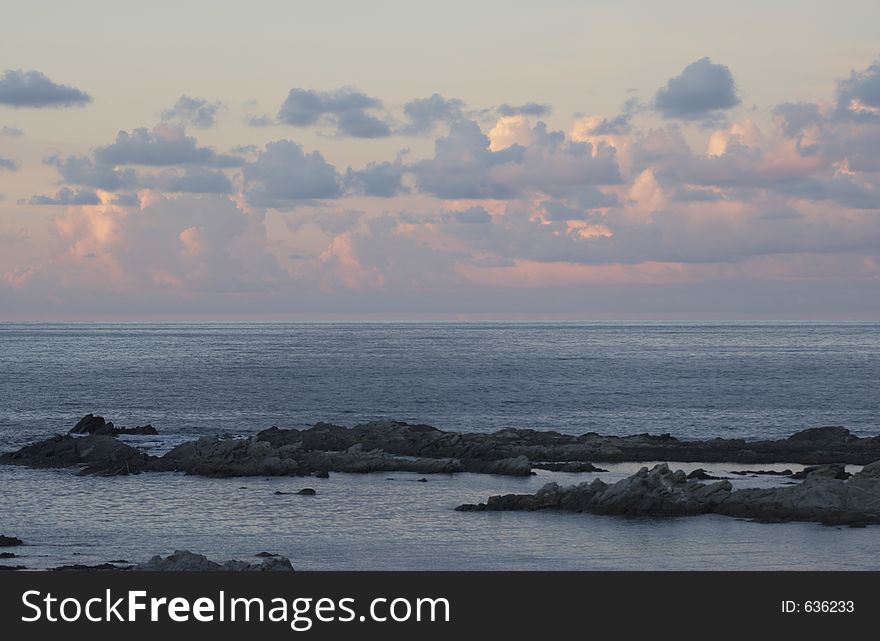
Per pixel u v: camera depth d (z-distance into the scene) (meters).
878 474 89.69
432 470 109.12
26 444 132.88
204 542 75.06
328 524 81.56
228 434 140.75
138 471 108.12
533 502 88.00
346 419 165.62
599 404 188.12
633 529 79.44
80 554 70.81
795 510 83.44
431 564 68.31
